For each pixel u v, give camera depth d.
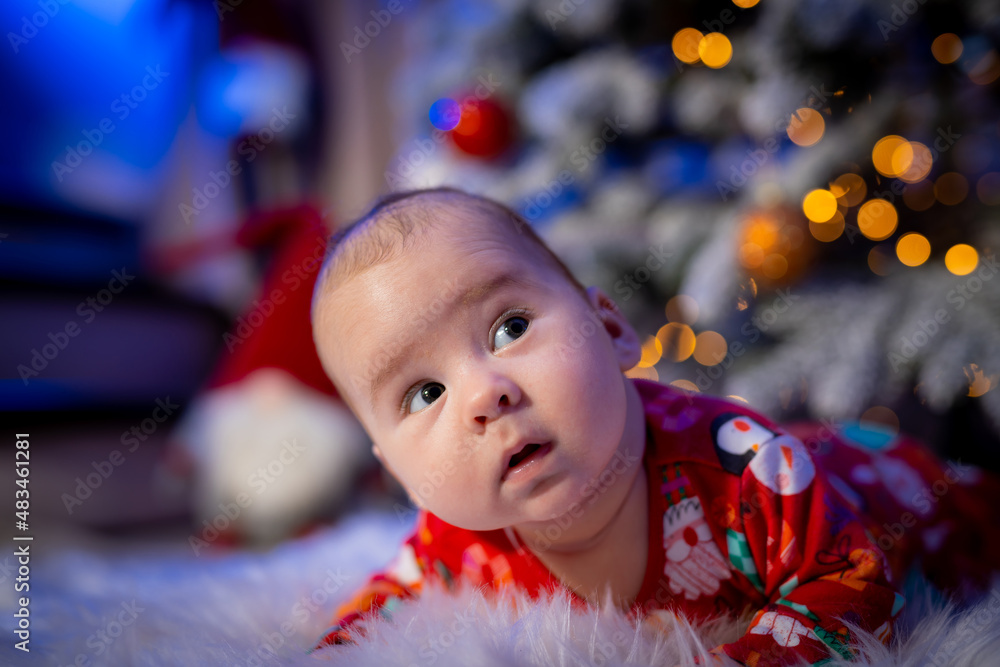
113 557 1.36
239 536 1.56
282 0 2.18
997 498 0.91
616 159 1.71
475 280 0.64
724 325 1.43
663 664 0.59
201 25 2.32
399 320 0.64
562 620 0.62
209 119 2.13
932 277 1.32
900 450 0.94
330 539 1.26
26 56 2.92
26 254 2.65
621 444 0.68
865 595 0.61
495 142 1.62
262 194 2.19
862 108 1.32
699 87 1.49
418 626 0.66
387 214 0.73
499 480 0.61
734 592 0.70
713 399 0.77
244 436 1.57
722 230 1.42
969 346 1.17
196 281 2.97
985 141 1.40
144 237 3.12
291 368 1.62
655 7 1.52
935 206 1.40
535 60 1.75
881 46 1.23
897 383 1.23
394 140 3.01
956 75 1.33
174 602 0.92
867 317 1.27
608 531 0.70
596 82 1.50
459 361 0.62
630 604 0.72
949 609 0.67
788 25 1.23
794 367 1.28
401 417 0.65
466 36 1.72
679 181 1.65
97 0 3.04
